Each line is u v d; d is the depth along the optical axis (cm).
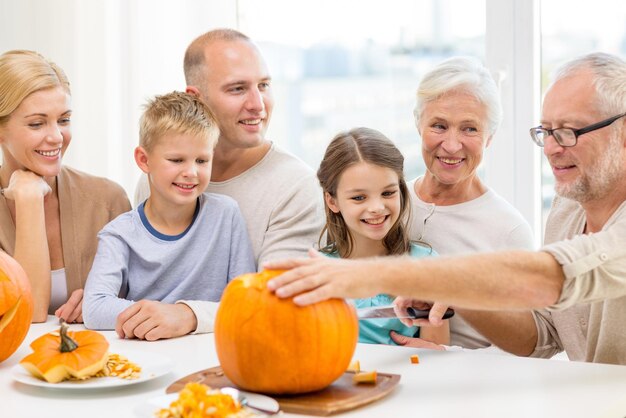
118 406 114
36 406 115
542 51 230
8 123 190
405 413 107
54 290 199
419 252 187
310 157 270
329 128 266
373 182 180
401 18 252
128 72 273
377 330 179
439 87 179
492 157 235
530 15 227
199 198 187
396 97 255
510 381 121
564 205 162
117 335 160
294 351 109
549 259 120
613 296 125
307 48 267
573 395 114
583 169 141
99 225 204
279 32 270
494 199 192
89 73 279
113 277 175
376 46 256
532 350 164
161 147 176
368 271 115
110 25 277
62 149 198
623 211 138
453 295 117
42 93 189
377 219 182
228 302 113
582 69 140
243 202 197
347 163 181
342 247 190
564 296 121
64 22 281
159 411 102
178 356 141
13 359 144
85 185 205
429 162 185
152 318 155
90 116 279
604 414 107
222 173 203
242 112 196
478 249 186
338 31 262
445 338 182
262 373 110
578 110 138
